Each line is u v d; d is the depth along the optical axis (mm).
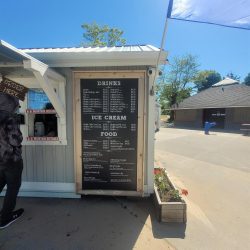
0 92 3400
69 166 4480
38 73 3293
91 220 3664
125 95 4188
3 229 3393
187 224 3588
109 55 3934
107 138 4281
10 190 3463
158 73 4176
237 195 4855
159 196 3941
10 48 2643
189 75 40969
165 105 42469
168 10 2789
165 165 7613
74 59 4031
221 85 30094
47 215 3814
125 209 4047
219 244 3105
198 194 4895
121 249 2953
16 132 3414
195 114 26734
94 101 4227
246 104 20562
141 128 4230
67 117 4395
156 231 3371
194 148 11133
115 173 4340
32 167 4547
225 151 10289
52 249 2943
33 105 4434
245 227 3545
